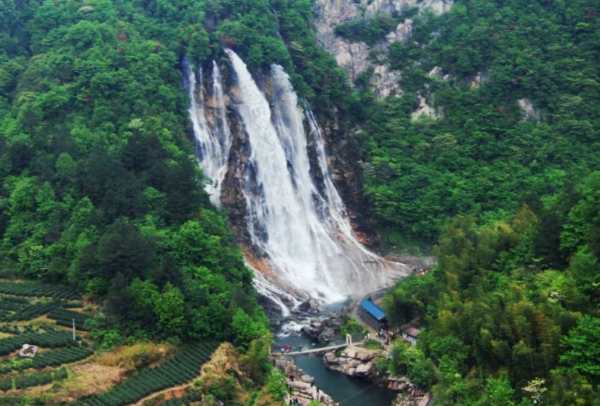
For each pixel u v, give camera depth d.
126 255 137.50
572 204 143.88
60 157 161.88
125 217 149.50
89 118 185.00
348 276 198.50
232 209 199.25
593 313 121.31
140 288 134.62
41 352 124.06
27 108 179.75
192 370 126.56
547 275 131.25
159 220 157.00
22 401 109.38
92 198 156.62
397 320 151.75
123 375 122.81
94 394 116.31
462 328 130.75
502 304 127.69
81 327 131.88
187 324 135.12
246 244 196.50
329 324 159.62
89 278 141.62
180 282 139.00
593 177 148.62
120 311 132.38
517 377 117.38
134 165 168.50
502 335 121.38
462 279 146.50
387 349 145.75
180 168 163.62
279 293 182.38
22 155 164.62
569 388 110.31
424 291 151.62
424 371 130.38
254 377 132.75
